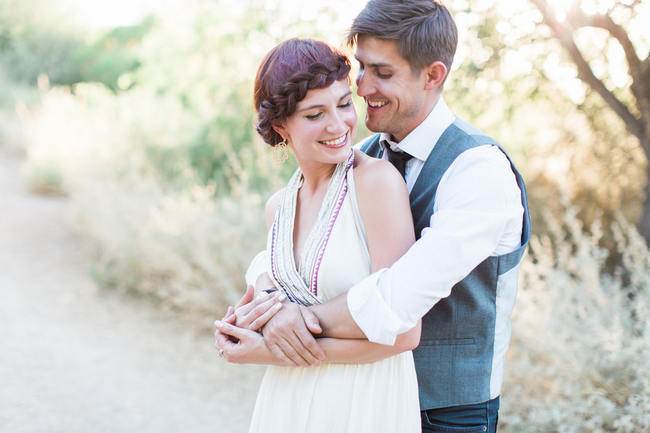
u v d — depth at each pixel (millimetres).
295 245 1450
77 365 3715
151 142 6297
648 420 2354
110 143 6625
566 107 4523
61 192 8398
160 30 6059
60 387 3418
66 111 8789
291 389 1439
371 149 1678
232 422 3150
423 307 1237
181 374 3678
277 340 1337
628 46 3729
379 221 1302
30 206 7645
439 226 1280
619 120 4551
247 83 5125
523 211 1426
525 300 2926
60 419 3078
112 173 6352
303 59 1271
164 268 4641
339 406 1379
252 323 1374
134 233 5008
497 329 1485
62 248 6129
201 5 5203
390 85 1381
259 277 1559
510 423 2586
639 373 2496
